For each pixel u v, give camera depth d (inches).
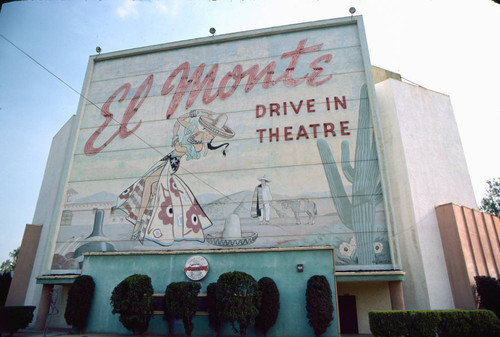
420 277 792.3
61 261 837.8
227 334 612.1
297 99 891.4
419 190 865.5
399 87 966.4
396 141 911.7
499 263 896.3
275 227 781.3
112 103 999.0
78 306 663.1
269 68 942.4
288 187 810.2
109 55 1065.5
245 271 659.4
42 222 1010.1
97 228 857.5
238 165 854.5
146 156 911.7
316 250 651.5
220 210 820.0
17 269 934.4
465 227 832.3
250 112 903.1
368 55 896.9
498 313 709.3
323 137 840.3
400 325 519.5
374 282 739.4
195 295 611.8
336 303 608.4
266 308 595.2
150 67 1024.9
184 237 812.6
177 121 933.8
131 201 871.1
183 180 866.8
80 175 925.2
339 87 882.1
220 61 983.0
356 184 785.6
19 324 663.8
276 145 855.7
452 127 1007.0
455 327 517.0
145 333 636.1
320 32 954.1
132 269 700.0
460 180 952.3
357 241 739.4
